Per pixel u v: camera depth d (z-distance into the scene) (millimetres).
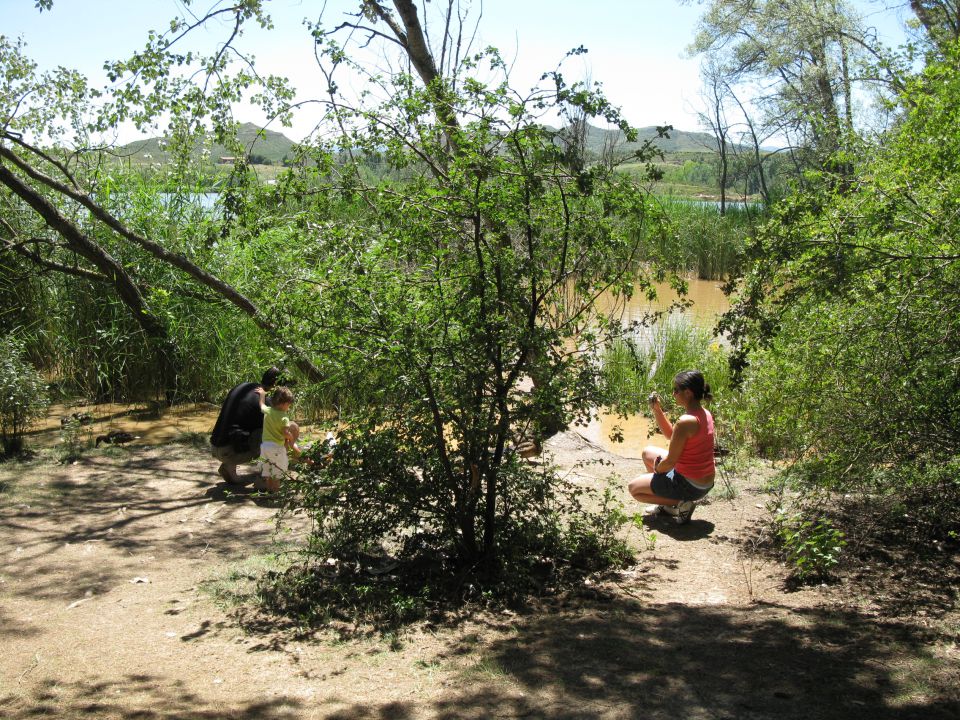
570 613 4746
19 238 10742
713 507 6793
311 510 5496
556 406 5145
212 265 10812
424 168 5527
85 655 4152
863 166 5129
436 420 5156
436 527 5531
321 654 4184
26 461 8148
